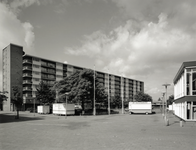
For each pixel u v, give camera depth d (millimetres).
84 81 43125
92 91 46062
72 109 41469
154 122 25047
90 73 45094
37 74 80062
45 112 48312
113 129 17750
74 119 30344
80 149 9820
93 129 17766
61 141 11922
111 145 10719
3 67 79312
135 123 23656
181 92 30766
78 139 12578
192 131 16281
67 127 19406
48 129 17828
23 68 77938
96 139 12562
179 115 32938
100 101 52750
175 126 20172
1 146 10594
